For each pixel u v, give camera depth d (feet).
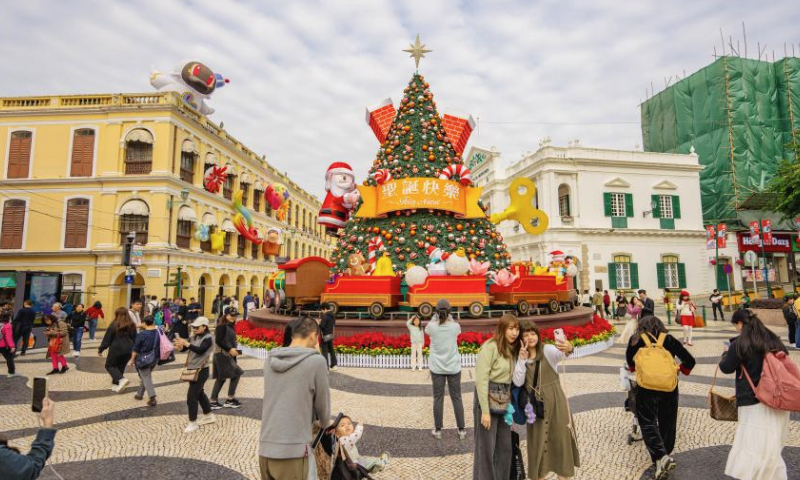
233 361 22.22
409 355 30.86
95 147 77.56
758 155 104.27
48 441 8.32
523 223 44.93
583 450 15.92
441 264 36.94
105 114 78.18
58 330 32.42
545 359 12.31
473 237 42.01
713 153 107.04
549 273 42.09
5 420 20.88
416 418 19.95
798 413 19.79
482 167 127.65
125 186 76.18
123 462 15.39
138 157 77.82
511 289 35.65
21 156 78.18
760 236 82.07
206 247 89.45
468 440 17.08
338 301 34.73
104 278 74.95
